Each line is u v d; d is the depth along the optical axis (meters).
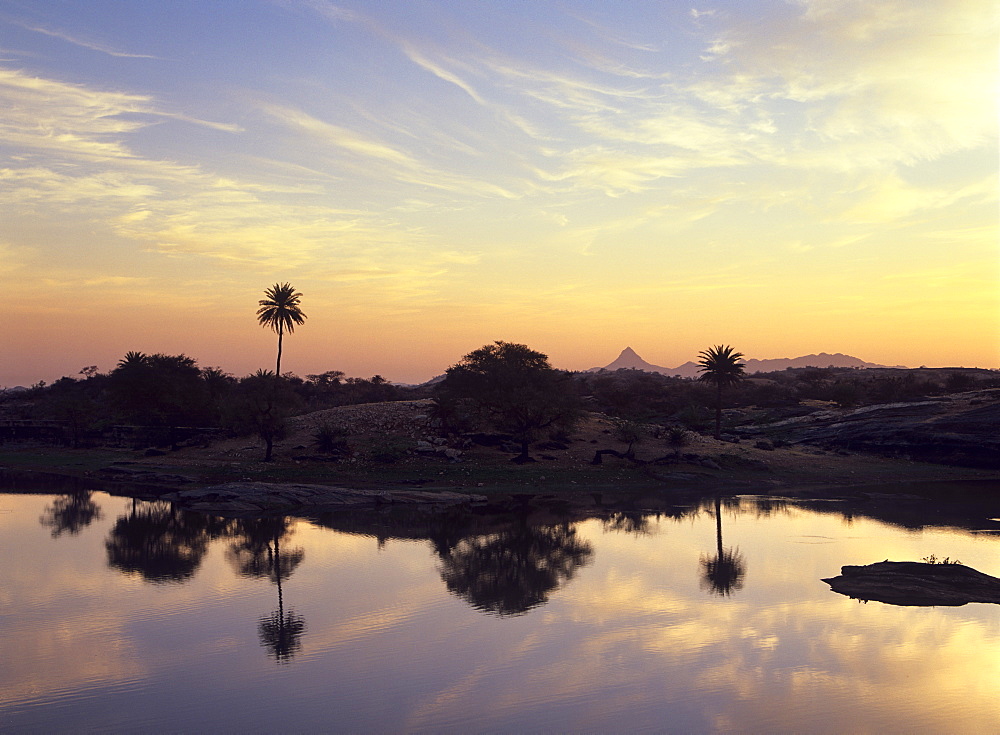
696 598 28.06
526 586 30.12
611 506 55.41
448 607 26.80
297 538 41.88
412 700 18.17
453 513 52.09
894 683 19.38
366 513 52.22
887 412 97.62
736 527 45.78
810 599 27.81
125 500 56.81
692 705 17.91
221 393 100.81
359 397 132.38
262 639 22.94
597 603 27.38
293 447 73.38
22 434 97.25
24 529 44.34
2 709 17.56
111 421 96.75
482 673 20.03
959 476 74.62
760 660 21.09
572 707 17.78
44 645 22.30
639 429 77.88
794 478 70.62
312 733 16.31
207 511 52.25
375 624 24.61
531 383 73.75
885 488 66.56
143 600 27.70
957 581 30.27
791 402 135.50
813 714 17.39
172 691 18.69
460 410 78.31
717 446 79.06
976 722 17.00
